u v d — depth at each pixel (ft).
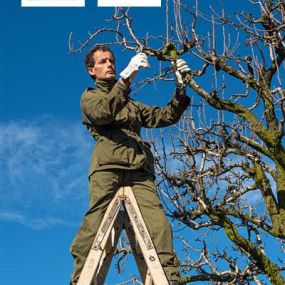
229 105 33.58
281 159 33.45
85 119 16.75
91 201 15.74
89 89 16.58
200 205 33.63
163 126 17.54
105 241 14.90
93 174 16.05
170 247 14.93
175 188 33.86
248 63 32.89
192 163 33.55
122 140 16.16
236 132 32.99
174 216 33.88
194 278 35.40
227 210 34.22
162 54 32.94
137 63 14.80
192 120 34.78
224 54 32.37
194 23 32.50
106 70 16.80
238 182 36.09
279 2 33.65
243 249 34.22
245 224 35.17
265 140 33.37
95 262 14.55
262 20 33.19
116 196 15.56
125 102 15.19
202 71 32.55
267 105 33.45
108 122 15.48
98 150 16.25
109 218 15.21
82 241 15.26
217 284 38.19
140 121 17.13
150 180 16.21
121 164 15.87
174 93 17.17
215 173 33.47
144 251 14.48
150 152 16.81
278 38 32.99
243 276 36.04
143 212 15.48
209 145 34.60
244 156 34.76
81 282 14.23
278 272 33.76
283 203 34.22
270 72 33.76
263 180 35.17
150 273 14.20
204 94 33.24
